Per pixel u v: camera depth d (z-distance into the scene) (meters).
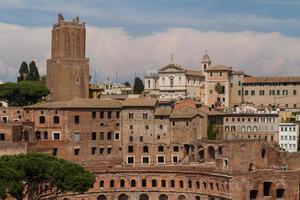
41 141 179.00
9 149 157.00
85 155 185.50
